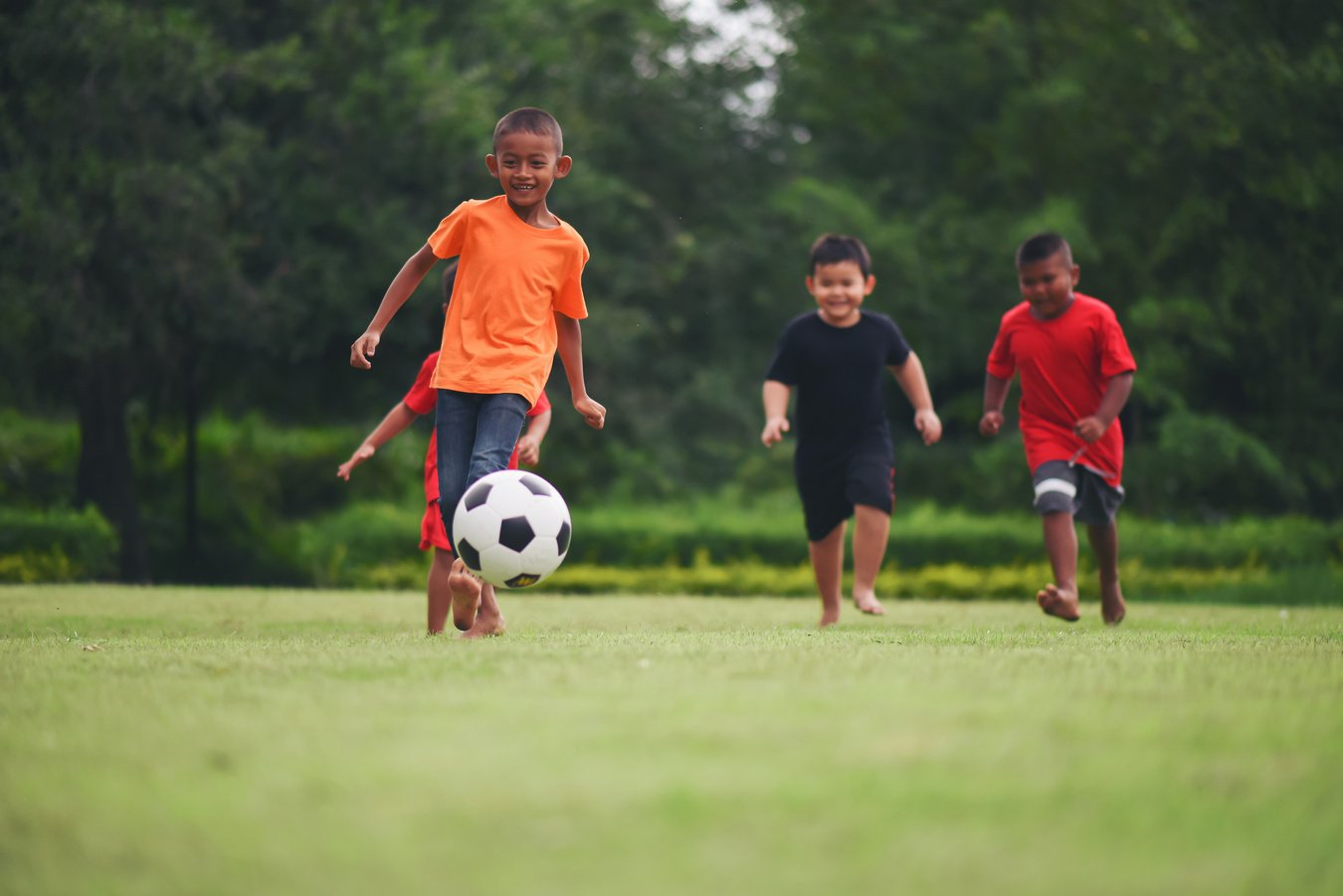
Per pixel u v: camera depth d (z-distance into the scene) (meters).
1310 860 3.38
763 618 17.00
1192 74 45.34
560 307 11.49
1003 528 38.41
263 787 4.11
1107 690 6.02
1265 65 43.66
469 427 11.08
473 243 11.15
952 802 3.90
